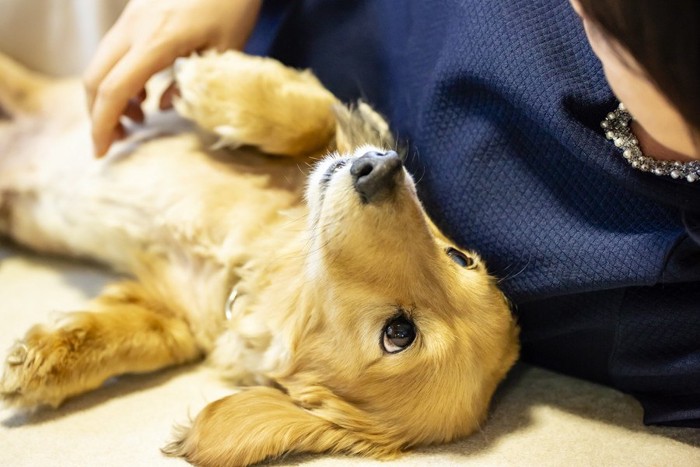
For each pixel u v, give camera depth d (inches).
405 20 24.1
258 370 23.0
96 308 23.3
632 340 21.6
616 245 20.1
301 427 20.8
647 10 15.0
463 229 22.2
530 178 21.4
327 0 25.5
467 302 21.5
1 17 29.1
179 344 23.7
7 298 25.0
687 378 21.4
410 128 23.7
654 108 16.4
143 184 24.5
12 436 20.5
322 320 21.7
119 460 19.9
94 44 29.2
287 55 26.5
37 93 28.2
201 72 23.8
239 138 23.7
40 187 26.1
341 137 24.0
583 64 20.5
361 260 21.0
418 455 21.1
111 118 23.6
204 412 20.4
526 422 22.1
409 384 21.2
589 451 21.0
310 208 22.1
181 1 24.0
